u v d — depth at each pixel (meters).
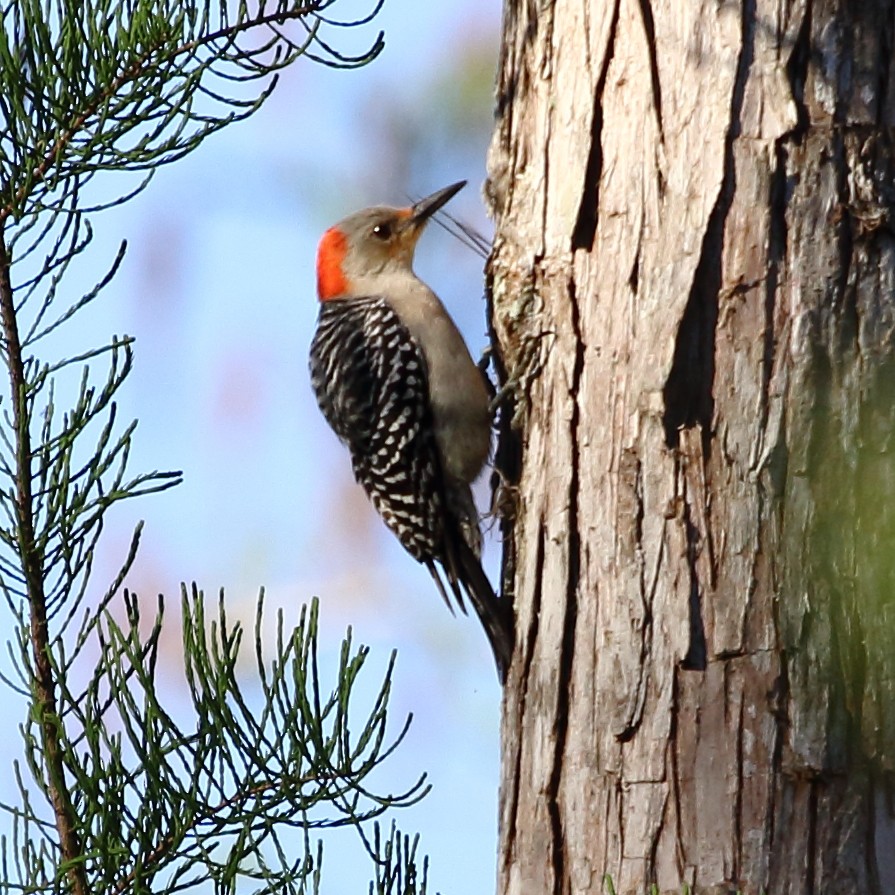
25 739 8.47
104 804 8.35
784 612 7.96
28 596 8.66
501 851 9.09
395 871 8.50
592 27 9.40
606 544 8.67
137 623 8.54
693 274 8.53
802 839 7.75
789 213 8.41
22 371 8.73
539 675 8.94
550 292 9.47
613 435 8.78
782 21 8.58
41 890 8.41
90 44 8.66
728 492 8.23
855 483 8.02
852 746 7.77
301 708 8.27
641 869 8.11
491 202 10.45
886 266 8.32
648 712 8.26
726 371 8.36
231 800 8.38
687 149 8.71
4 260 8.74
